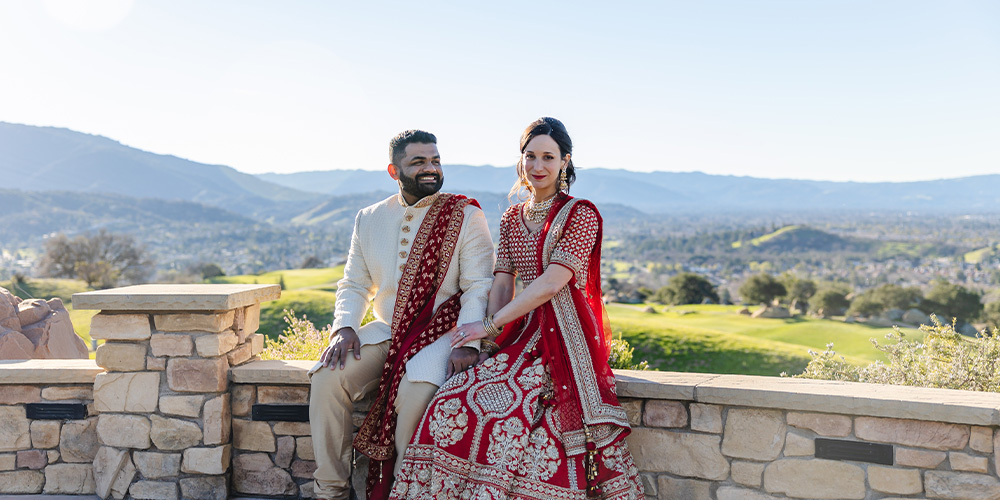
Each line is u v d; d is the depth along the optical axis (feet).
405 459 9.09
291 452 11.35
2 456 11.57
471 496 8.75
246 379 11.27
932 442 8.86
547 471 8.78
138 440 11.12
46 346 17.29
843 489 9.29
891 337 20.02
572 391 9.23
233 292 11.00
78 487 11.55
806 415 9.45
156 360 11.07
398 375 9.80
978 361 17.44
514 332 10.23
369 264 10.91
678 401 10.08
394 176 10.85
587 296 10.30
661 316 175.52
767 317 182.19
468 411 8.89
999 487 8.54
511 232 10.50
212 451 11.04
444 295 10.65
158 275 325.21
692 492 10.02
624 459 9.59
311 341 17.94
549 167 10.09
